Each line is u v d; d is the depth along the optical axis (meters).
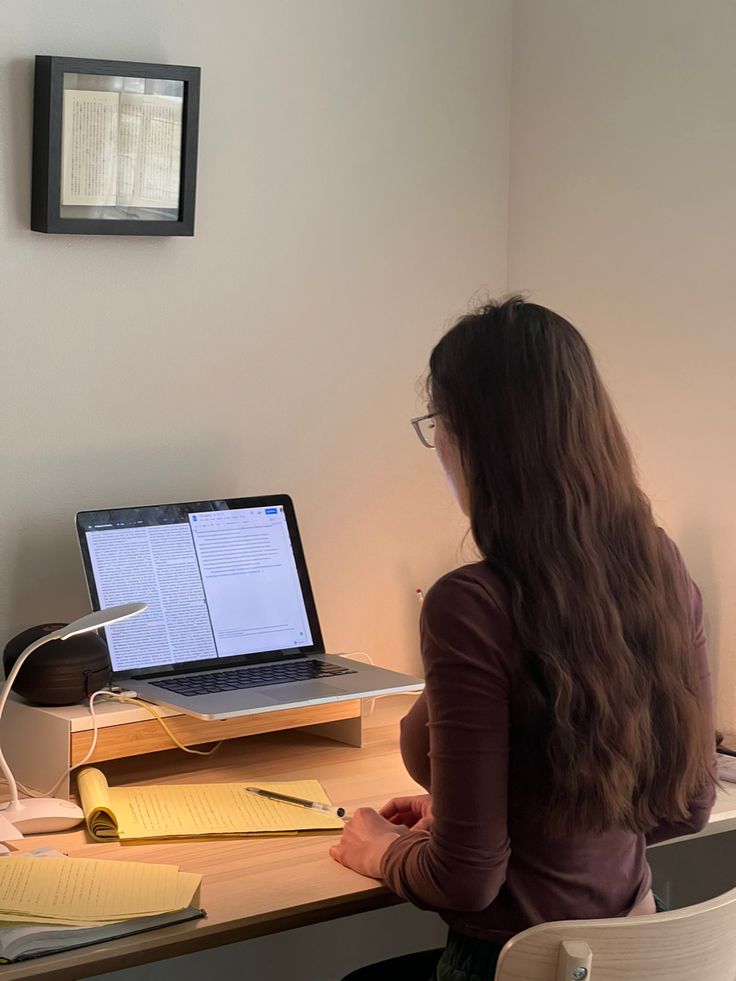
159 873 1.45
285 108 2.18
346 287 2.28
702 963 1.31
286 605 2.13
